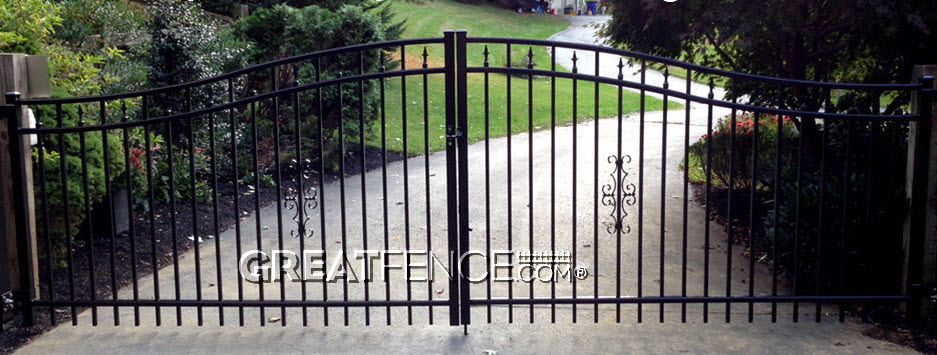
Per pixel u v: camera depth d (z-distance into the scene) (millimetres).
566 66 23406
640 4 6762
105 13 9719
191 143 4371
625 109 16328
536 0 43219
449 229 4363
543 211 7449
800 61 6797
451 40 4191
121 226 6750
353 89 10172
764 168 6445
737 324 4625
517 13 40844
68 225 4410
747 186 8133
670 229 6898
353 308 4926
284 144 9773
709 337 4422
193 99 8453
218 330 4574
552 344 4328
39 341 4410
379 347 4301
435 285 5414
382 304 4379
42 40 7102
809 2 6297
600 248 6324
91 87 6773
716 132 8656
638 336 4441
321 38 10047
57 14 8555
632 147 11102
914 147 4500
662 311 4383
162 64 8469
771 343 4320
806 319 4695
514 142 11523
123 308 4988
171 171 4379
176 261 4430
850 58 6887
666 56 7262
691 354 4176
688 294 5250
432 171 9383
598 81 4211
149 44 8836
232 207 7840
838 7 5980
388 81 15172
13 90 4406
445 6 37531
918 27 5504
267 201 8164
